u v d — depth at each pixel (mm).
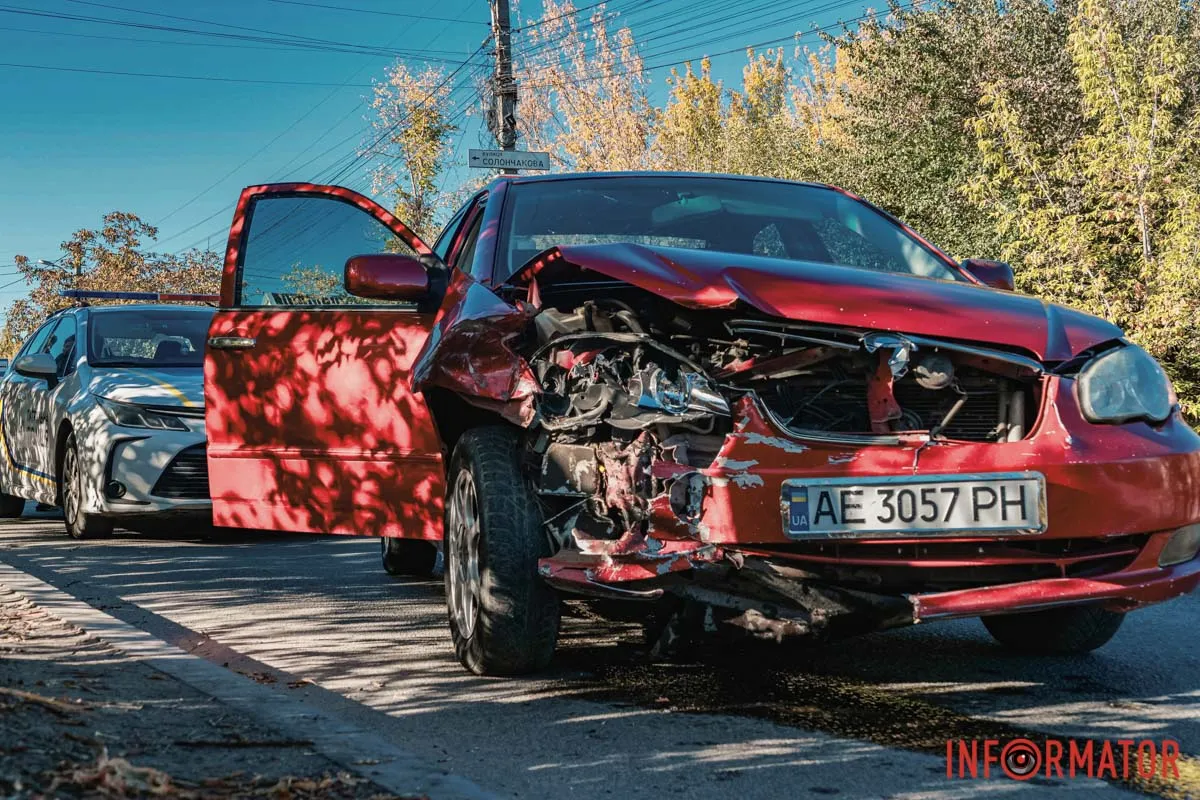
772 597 3273
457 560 3926
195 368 8586
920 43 16062
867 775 2746
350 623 4863
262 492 4984
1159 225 10930
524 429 3730
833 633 3303
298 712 3076
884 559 3285
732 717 3268
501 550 3572
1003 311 3553
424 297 4445
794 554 3281
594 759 2891
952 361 3404
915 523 3229
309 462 4805
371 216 4895
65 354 9094
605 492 3395
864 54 17344
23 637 4023
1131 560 3383
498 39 24438
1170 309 9812
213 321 5199
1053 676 3754
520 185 4926
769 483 3254
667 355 3566
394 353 4535
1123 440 3348
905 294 3566
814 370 3451
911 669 3846
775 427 3312
